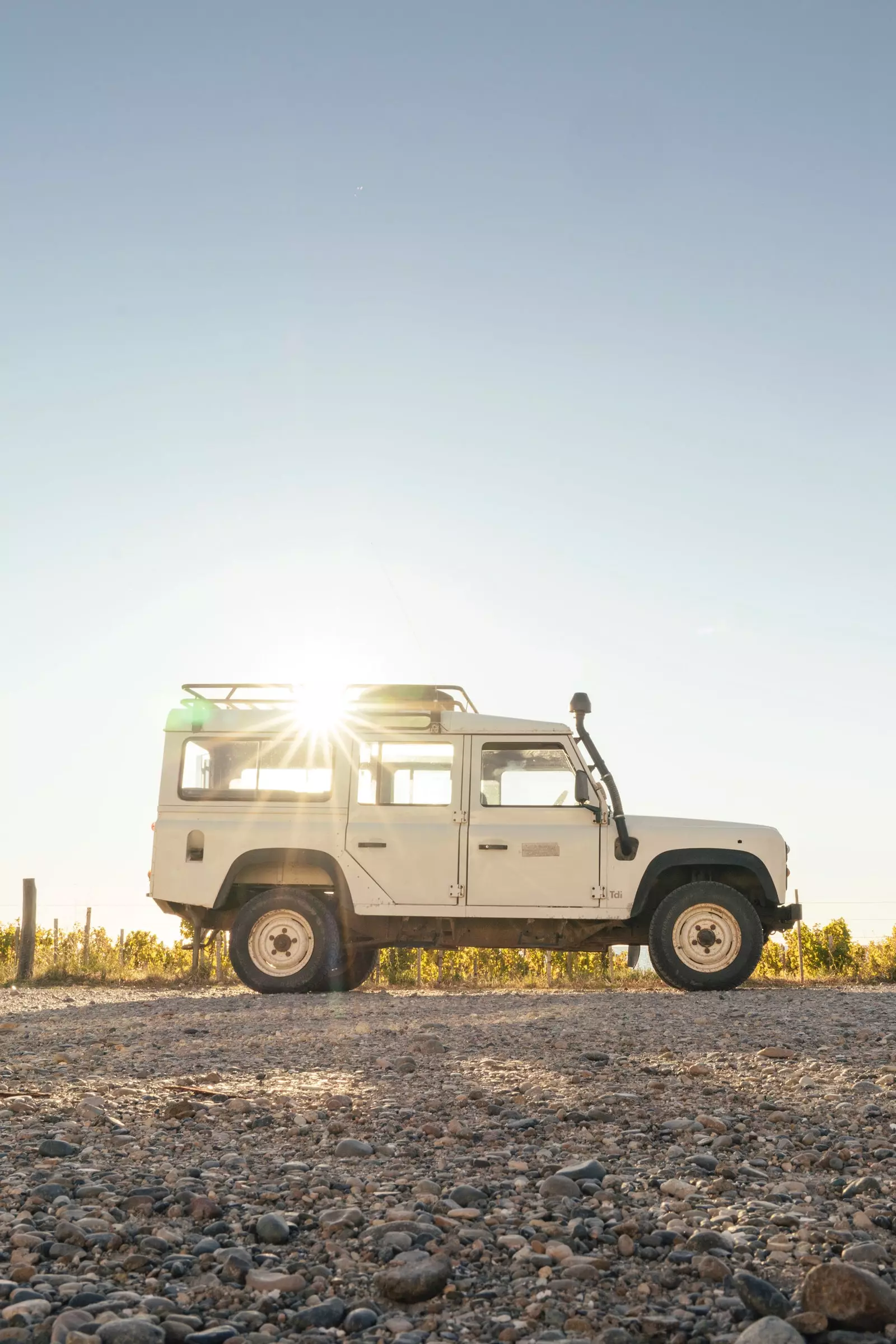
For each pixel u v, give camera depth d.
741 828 10.90
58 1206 3.17
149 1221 3.08
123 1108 4.61
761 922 11.10
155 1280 2.64
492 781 11.12
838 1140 4.01
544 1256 2.79
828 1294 2.38
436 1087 5.14
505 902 10.87
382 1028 7.53
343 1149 3.84
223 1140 4.04
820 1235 2.91
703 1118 4.26
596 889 10.79
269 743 11.42
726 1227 3.02
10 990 14.14
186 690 11.64
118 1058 6.16
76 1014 9.23
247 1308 2.50
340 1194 3.34
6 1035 7.52
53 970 16.73
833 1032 6.81
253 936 11.18
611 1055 6.01
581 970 19.02
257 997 10.62
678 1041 6.50
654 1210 3.19
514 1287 2.63
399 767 11.24
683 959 10.65
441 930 11.17
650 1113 4.50
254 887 11.63
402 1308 2.53
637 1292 2.60
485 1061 5.86
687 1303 2.53
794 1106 4.61
